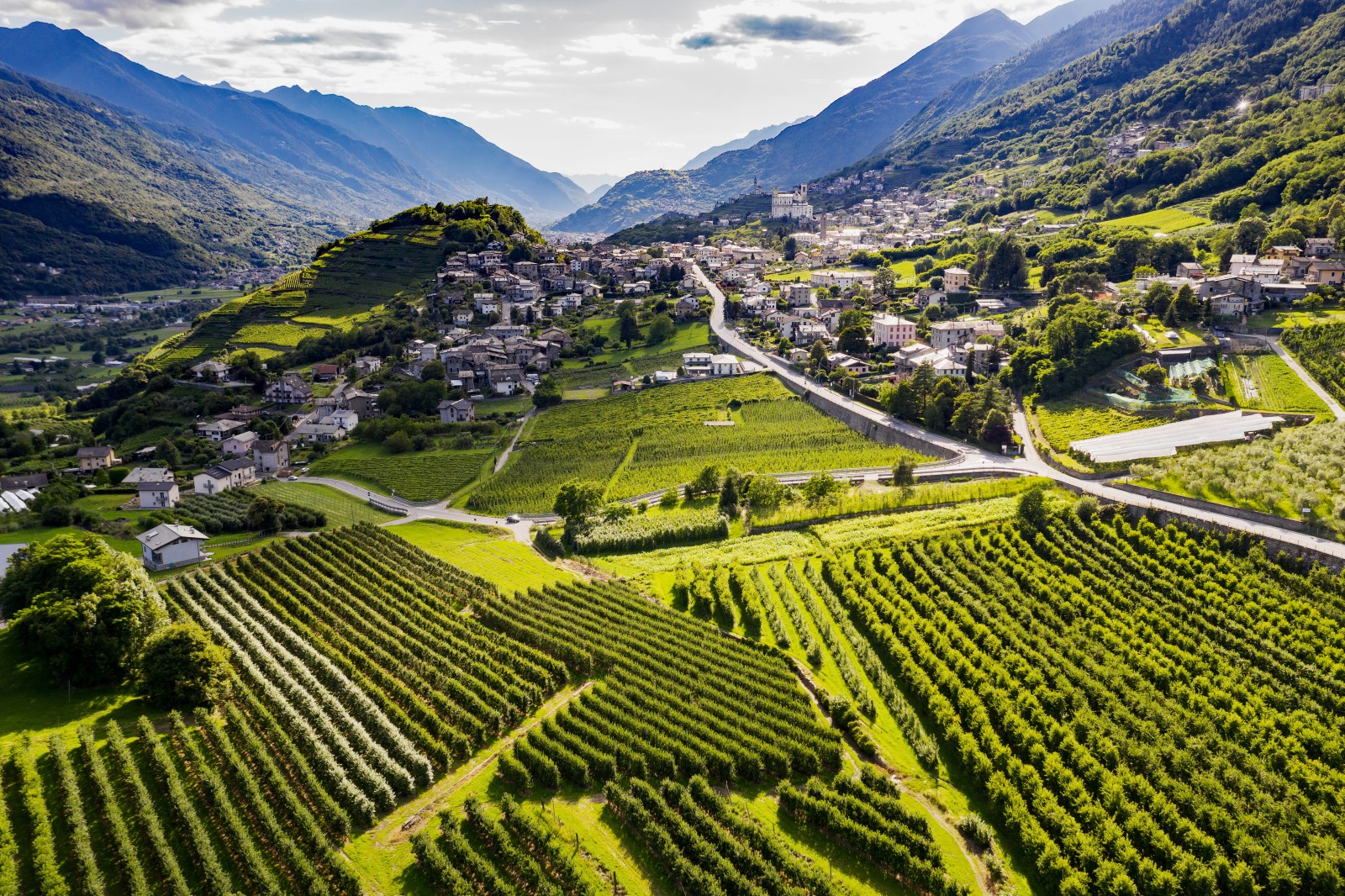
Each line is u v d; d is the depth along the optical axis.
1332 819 80.12
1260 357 195.62
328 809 83.19
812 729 97.56
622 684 106.88
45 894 70.38
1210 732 92.81
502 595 135.12
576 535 163.25
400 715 99.88
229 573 145.88
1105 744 91.88
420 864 77.88
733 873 75.19
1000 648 112.75
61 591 110.62
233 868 77.19
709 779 91.38
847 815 83.69
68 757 90.62
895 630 120.12
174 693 100.81
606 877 77.31
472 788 90.75
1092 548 137.12
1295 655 105.94
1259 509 138.50
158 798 85.12
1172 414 182.62
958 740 94.38
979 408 197.12
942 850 81.69
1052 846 78.12
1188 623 115.62
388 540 160.62
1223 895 75.19
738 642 118.81
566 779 92.00
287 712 98.94
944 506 165.62
